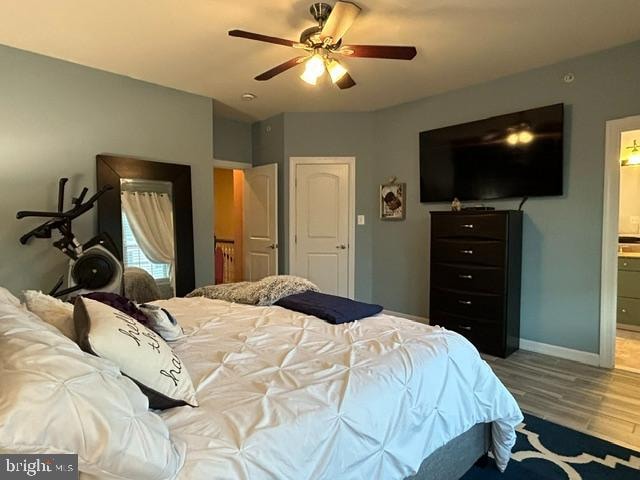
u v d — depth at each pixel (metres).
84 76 3.43
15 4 2.44
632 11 2.53
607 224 3.16
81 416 0.78
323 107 4.70
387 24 2.69
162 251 3.89
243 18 2.62
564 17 2.61
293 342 1.73
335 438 1.17
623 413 2.47
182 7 2.49
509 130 3.64
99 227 3.51
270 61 3.33
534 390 2.81
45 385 0.78
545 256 3.53
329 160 4.89
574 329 3.38
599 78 3.16
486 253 3.50
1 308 1.15
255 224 5.31
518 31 2.80
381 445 1.29
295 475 1.05
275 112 4.90
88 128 3.47
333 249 4.98
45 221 3.24
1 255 3.09
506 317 3.43
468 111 3.97
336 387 1.30
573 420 2.39
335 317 2.06
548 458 2.01
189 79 3.76
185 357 1.55
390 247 4.77
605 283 3.20
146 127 3.83
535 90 3.51
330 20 2.28
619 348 3.70
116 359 1.09
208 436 1.02
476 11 2.53
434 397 1.53
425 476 1.53
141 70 3.53
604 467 1.94
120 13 2.55
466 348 1.81
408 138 4.51
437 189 4.23
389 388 1.38
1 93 3.04
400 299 4.71
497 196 3.76
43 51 3.13
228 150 5.20
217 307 2.41
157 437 0.89
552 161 3.40
